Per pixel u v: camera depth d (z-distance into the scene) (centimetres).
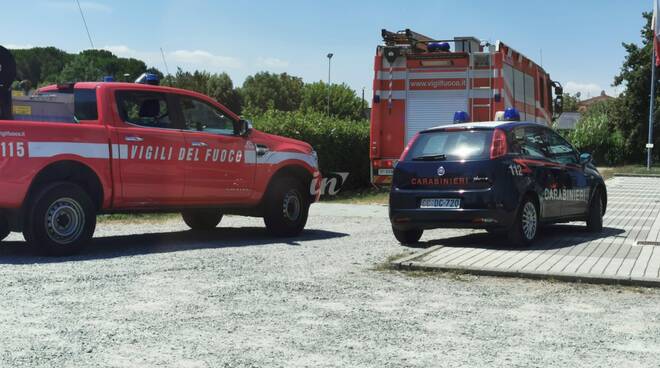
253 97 9731
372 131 1662
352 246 1012
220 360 465
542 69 1981
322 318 578
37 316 571
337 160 2341
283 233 1128
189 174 1007
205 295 657
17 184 839
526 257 862
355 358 472
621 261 830
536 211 1001
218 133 1058
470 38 1603
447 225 971
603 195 1201
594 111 6103
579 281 733
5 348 484
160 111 991
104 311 591
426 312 602
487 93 1580
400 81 1644
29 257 872
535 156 1024
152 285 700
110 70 6731
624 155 4972
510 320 577
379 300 647
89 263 827
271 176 1113
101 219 1412
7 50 890
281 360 466
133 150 944
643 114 4891
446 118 1609
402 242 1047
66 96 964
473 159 960
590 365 459
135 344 498
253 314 588
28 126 848
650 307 626
